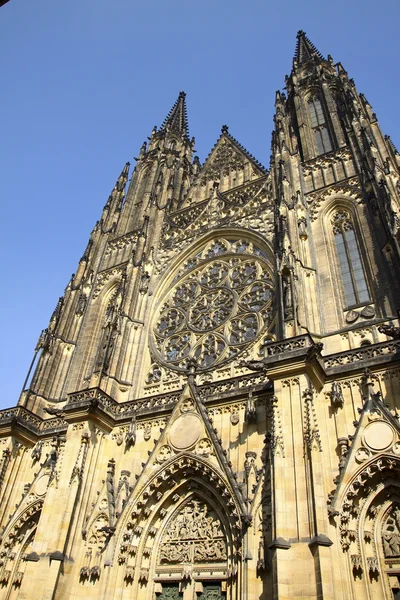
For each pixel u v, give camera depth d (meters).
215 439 42.25
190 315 60.59
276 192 63.19
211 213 70.00
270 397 42.94
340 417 38.59
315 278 51.91
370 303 48.09
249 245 62.62
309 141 71.31
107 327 58.31
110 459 48.09
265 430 41.34
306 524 31.69
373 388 38.81
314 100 79.38
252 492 38.25
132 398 55.28
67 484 44.84
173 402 48.84
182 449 43.56
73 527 42.47
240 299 57.47
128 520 42.22
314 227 57.78
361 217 54.81
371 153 56.50
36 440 57.59
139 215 85.00
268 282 56.59
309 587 29.23
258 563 34.12
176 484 43.50
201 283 63.44
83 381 61.03
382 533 33.47
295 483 33.84
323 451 37.16
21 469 55.31
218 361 52.44
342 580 31.02
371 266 50.28
